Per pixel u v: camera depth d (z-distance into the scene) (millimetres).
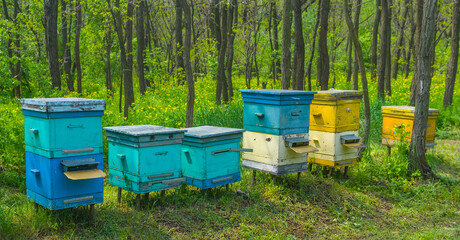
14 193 5910
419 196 7527
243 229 5465
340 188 7355
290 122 6566
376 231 5992
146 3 27578
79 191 4750
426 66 8383
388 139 9453
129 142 5273
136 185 5293
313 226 5941
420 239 5598
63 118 4531
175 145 5551
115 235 4816
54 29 14961
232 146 6309
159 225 5234
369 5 31250
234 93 18734
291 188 6984
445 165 9672
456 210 7031
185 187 6301
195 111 11164
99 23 19672
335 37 29172
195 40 27500
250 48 23234
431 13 8250
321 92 7488
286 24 9555
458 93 20594
